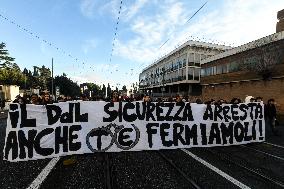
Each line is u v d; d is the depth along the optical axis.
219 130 9.42
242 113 9.77
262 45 25.92
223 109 9.52
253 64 27.45
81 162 7.11
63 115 7.70
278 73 23.78
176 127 8.84
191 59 54.22
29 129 7.37
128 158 7.60
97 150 7.93
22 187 5.27
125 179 5.79
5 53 80.88
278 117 21.94
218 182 5.70
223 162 7.33
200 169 6.61
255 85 27.89
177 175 6.11
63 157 7.67
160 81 74.19
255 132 9.92
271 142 10.78
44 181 5.62
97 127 7.99
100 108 8.05
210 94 39.59
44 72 106.75
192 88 55.53
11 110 7.30
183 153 8.35
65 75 73.50
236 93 31.98
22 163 7.07
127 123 8.27
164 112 8.73
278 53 23.83
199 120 9.17
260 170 6.65
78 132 7.80
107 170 6.39
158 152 8.44
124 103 8.27
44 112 7.54
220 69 36.00
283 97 23.36
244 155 8.27
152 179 5.81
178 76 59.19
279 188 5.41
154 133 8.58
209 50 55.50
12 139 7.24
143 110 8.48
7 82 77.88
